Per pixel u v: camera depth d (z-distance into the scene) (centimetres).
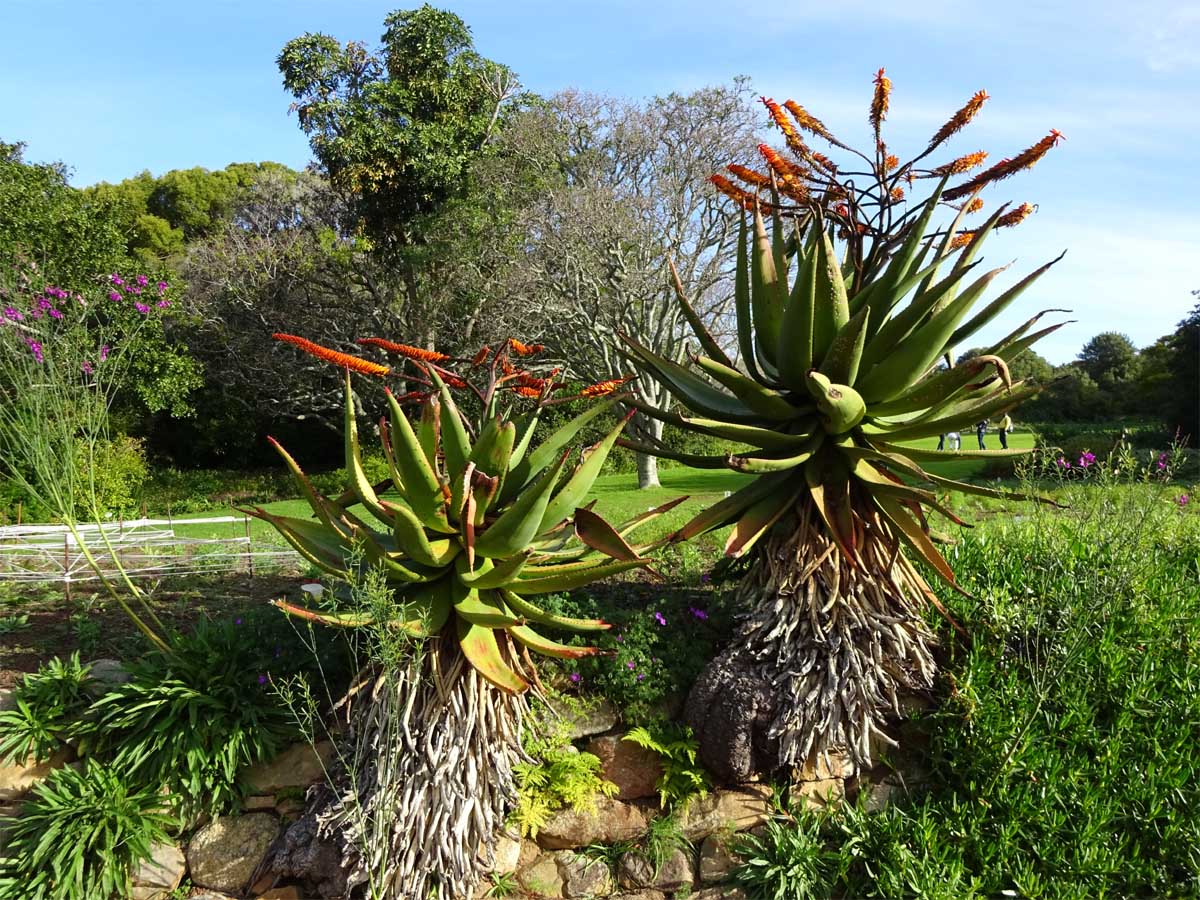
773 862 418
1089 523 572
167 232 3394
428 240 2095
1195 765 437
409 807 379
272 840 418
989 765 438
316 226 2634
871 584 458
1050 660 461
